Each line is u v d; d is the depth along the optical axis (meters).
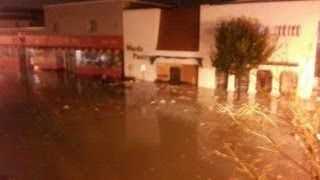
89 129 18.36
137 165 13.71
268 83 22.67
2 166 13.91
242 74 22.16
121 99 24.48
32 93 27.91
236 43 21.59
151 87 27.84
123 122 19.28
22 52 42.19
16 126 19.17
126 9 30.86
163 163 13.80
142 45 30.12
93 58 34.38
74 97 25.89
